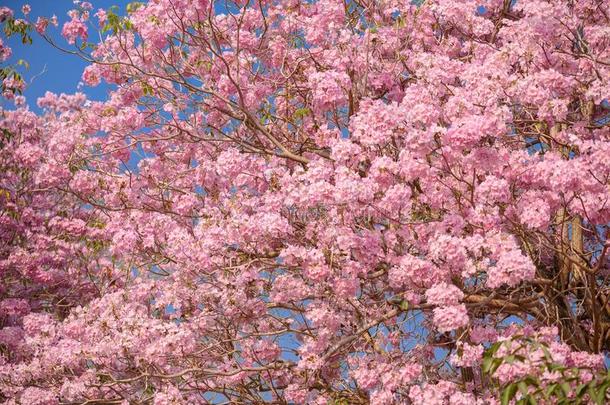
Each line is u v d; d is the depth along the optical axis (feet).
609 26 28.45
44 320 30.58
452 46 30.25
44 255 38.63
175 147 32.32
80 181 29.96
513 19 32.04
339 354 27.35
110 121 30.89
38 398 27.84
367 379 25.61
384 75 29.84
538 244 24.91
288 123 31.81
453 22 29.63
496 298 26.11
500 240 22.54
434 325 24.91
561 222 23.76
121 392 27.71
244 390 28.81
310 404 26.96
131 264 32.76
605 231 27.76
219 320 26.94
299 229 25.95
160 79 32.12
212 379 28.66
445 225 23.76
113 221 30.12
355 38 29.76
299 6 32.83
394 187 22.98
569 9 29.60
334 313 24.86
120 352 25.62
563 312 27.22
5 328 34.94
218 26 30.68
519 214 24.06
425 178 23.50
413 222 24.30
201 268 25.25
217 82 31.19
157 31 29.22
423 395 23.76
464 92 24.52
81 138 31.60
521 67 27.04
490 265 23.39
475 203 24.09
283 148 28.63
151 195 30.78
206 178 28.14
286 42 31.55
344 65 28.94
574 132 27.17
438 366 26.78
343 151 24.14
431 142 23.21
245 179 26.94
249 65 31.30
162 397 24.90
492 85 24.58
